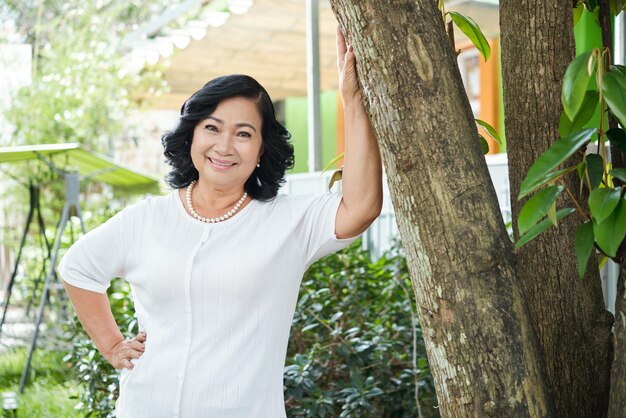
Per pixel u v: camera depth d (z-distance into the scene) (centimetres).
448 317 151
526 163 176
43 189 816
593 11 199
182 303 184
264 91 191
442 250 151
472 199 151
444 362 154
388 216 500
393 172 156
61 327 581
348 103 175
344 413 284
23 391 483
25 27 1128
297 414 286
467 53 738
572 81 136
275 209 189
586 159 161
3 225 911
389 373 314
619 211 139
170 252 186
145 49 862
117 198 856
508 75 178
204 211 191
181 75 973
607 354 176
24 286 704
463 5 621
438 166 151
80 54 937
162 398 183
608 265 340
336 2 159
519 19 175
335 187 538
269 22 768
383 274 366
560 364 175
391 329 346
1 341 660
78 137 927
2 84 959
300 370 288
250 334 183
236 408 180
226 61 911
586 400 175
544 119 173
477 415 150
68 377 510
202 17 765
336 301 350
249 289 182
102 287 202
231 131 185
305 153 1076
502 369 149
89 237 200
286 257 185
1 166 862
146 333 195
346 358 306
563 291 173
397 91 152
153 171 1263
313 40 592
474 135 156
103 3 1108
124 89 951
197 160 188
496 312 149
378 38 153
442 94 152
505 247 153
